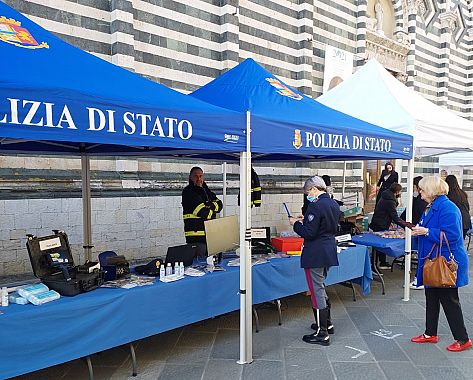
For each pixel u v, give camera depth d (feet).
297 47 31.96
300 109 14.35
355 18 36.83
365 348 13.16
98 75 9.56
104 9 21.39
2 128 7.18
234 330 14.60
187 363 12.05
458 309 12.94
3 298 9.61
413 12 42.32
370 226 24.07
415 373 11.51
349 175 36.35
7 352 8.96
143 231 23.17
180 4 24.64
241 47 28.35
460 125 19.76
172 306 11.76
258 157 21.97
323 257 12.88
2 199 18.37
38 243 11.12
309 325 15.11
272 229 19.72
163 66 24.00
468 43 50.62
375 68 21.79
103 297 10.41
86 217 16.37
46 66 8.70
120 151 15.88
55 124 7.80
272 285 14.58
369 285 18.31
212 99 14.08
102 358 12.35
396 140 16.92
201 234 17.08
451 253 12.48
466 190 51.67
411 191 18.19
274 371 11.59
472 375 11.43
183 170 24.97
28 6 19.07
